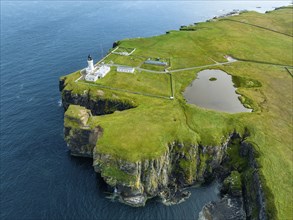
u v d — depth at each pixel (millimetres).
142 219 65750
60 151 85812
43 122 98750
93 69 111500
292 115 92312
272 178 69562
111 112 96500
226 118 88375
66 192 71938
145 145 75312
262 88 106688
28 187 73250
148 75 111375
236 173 76438
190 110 91250
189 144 78062
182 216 67062
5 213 66438
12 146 87250
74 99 100562
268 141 80312
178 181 76500
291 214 61812
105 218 65500
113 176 71000
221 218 67125
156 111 89750
